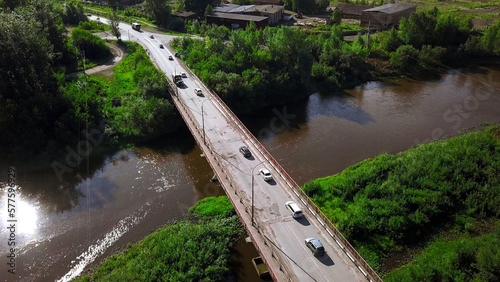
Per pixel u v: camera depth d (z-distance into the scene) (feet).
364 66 347.36
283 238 128.67
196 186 189.26
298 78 308.60
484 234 148.56
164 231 152.66
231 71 286.66
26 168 200.54
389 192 169.37
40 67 229.04
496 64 384.88
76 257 144.87
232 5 558.97
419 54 372.58
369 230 152.25
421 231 155.53
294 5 582.35
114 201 177.37
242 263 139.95
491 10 564.71
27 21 238.07
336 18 482.69
